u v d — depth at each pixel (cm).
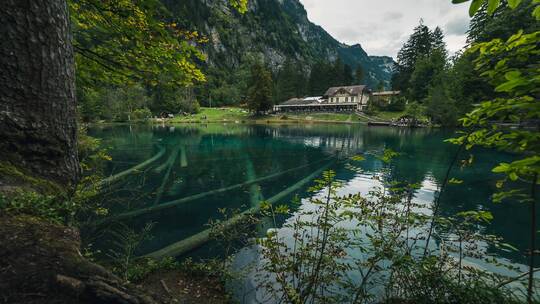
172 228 719
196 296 347
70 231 186
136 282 365
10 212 174
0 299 119
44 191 230
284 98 9050
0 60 228
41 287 131
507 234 680
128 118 6178
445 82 4794
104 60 452
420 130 4203
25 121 245
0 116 229
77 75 447
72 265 148
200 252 581
